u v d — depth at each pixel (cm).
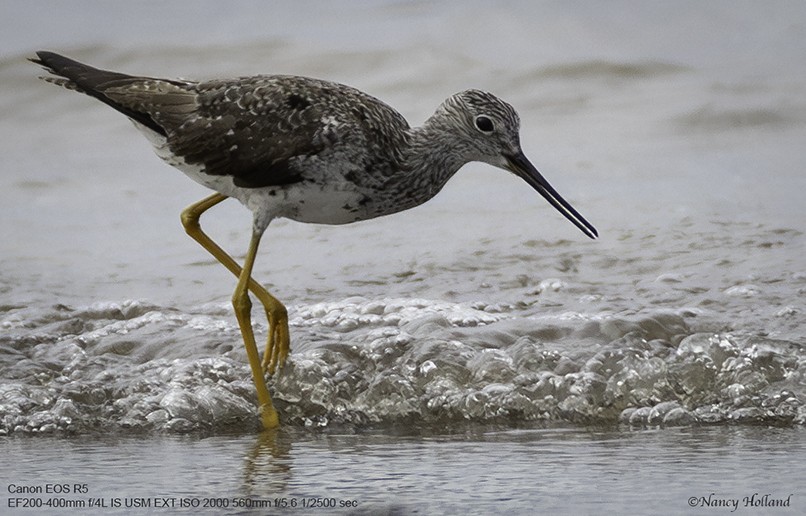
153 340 1731
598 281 1977
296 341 1677
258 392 1507
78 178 2889
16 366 1611
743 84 3319
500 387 1531
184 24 4188
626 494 1157
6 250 2322
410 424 1496
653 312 1734
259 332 1758
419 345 1622
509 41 3728
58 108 3481
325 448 1371
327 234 2342
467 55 3616
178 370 1585
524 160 1650
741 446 1334
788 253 2064
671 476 1216
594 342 1659
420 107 3278
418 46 3681
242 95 1570
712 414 1472
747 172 2661
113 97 1616
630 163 2772
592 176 2683
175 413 1491
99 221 2538
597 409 1504
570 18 3928
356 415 1520
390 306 1856
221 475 1250
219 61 3703
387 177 1582
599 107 3231
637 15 3988
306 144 1531
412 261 2127
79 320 1839
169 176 2914
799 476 1205
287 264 2158
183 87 1605
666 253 2097
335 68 3600
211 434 1456
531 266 2069
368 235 2319
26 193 2762
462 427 1471
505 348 1647
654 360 1545
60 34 4044
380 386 1535
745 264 2012
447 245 2216
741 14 4000
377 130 1562
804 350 1570
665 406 1480
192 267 2189
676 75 3438
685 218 2297
